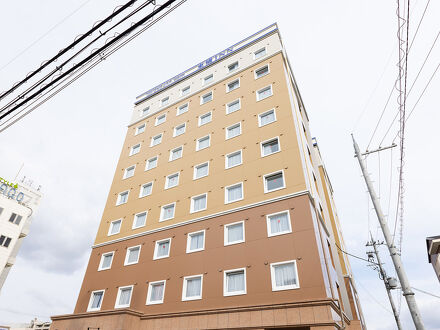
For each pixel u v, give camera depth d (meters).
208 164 24.67
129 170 31.33
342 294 21.95
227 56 33.00
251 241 18.23
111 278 22.70
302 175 19.19
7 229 41.12
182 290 18.66
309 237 16.47
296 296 14.94
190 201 23.36
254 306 15.34
